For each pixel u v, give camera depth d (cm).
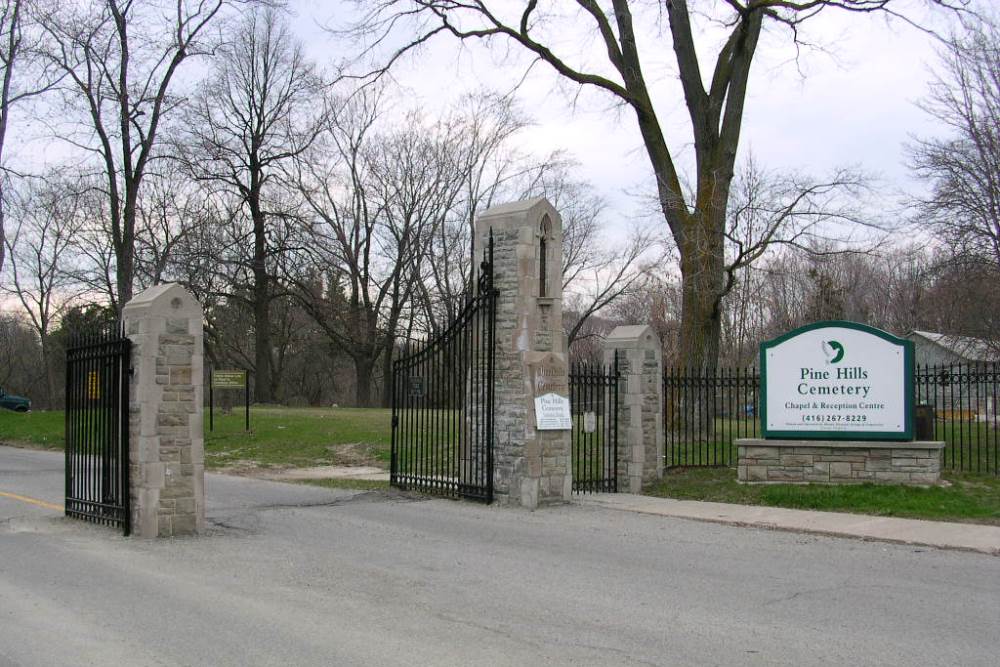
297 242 4297
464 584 862
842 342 1497
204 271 3944
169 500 1112
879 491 1410
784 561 992
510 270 1438
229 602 777
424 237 4834
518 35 2273
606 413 1625
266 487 1712
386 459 2130
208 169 4106
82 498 1237
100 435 1197
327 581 869
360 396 4797
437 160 4697
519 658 624
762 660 627
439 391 1606
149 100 3123
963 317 2925
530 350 1414
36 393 6650
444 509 1388
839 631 705
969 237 2508
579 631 697
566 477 1447
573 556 1014
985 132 2420
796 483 1505
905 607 784
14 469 2056
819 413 1507
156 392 1104
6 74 3034
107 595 800
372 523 1249
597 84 2255
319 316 4562
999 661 629
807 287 4600
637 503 1445
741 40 2145
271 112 4269
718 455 1925
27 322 6241
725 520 1269
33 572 895
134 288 3884
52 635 670
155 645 646
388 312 5091
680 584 871
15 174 4034
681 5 2178
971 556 1025
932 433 1645
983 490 1405
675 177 2200
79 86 3050
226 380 2647
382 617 732
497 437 1445
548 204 1454
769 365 1545
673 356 4503
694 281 2094
